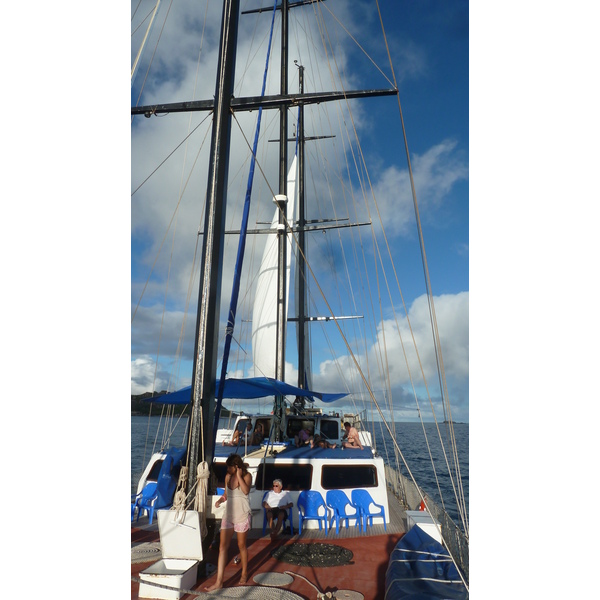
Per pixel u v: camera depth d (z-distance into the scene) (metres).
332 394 16.22
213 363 6.24
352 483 8.52
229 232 16.30
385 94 8.41
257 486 8.45
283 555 6.76
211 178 6.59
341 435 13.61
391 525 8.36
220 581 5.55
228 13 7.12
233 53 7.19
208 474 5.88
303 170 22.61
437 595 4.75
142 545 6.85
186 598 5.26
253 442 11.46
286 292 14.85
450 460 39.22
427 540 6.58
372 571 6.28
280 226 14.91
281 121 15.20
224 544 5.69
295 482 8.51
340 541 7.51
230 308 7.04
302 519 8.02
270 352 17.53
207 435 6.05
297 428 13.48
